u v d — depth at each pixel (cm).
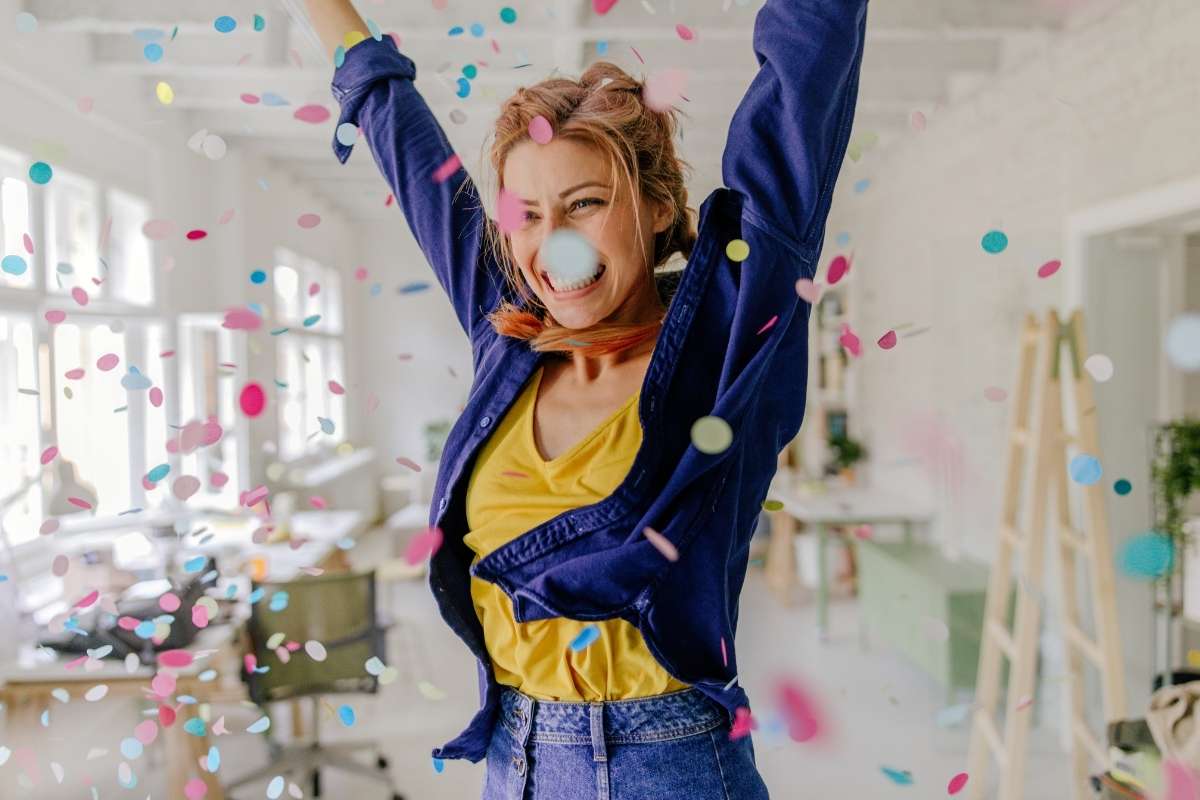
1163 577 279
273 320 640
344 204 829
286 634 287
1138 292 336
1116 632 243
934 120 484
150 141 471
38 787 247
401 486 846
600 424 84
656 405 81
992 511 419
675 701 83
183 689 246
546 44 396
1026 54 381
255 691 286
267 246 629
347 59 120
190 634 255
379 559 702
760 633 506
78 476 386
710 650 81
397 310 918
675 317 84
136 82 457
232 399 551
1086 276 336
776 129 86
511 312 96
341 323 853
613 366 87
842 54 85
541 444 86
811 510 506
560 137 79
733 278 86
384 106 117
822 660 455
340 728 370
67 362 403
